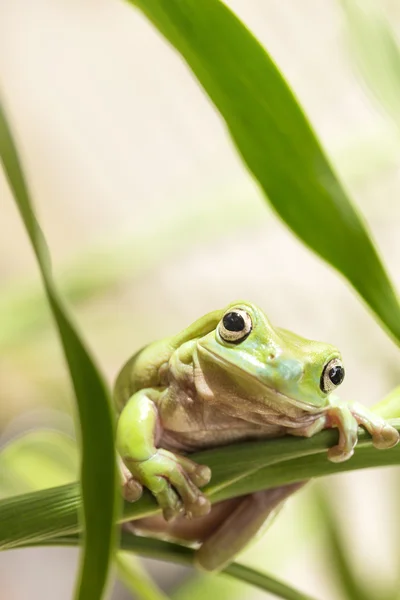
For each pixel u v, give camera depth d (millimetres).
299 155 340
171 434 370
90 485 295
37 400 844
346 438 339
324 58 962
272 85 335
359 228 340
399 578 496
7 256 991
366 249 339
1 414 833
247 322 359
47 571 825
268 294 1015
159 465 344
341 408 343
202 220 560
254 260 1028
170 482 345
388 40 372
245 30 330
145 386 374
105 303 968
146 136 1053
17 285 528
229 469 342
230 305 362
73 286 527
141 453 347
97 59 1052
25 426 821
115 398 385
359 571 485
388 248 951
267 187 343
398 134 372
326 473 342
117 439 352
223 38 332
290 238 1021
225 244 1013
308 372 354
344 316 970
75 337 293
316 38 971
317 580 826
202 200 571
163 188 1041
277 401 351
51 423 778
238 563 367
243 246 1029
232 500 375
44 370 834
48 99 1043
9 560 812
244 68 334
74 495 326
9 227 1000
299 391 350
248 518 373
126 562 396
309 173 340
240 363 354
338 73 957
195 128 1045
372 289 339
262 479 345
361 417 341
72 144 1045
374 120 937
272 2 973
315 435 343
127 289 979
